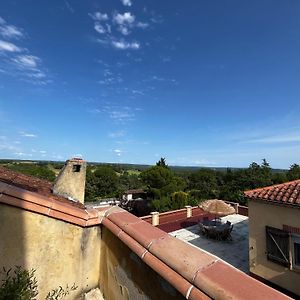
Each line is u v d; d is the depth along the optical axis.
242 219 17.62
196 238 13.55
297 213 7.88
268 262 8.77
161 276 1.70
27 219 2.56
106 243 2.99
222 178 40.22
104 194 44.50
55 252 2.76
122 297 2.51
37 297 2.62
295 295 7.93
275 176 34.09
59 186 4.47
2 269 2.41
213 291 1.30
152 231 2.29
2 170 5.55
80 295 2.99
